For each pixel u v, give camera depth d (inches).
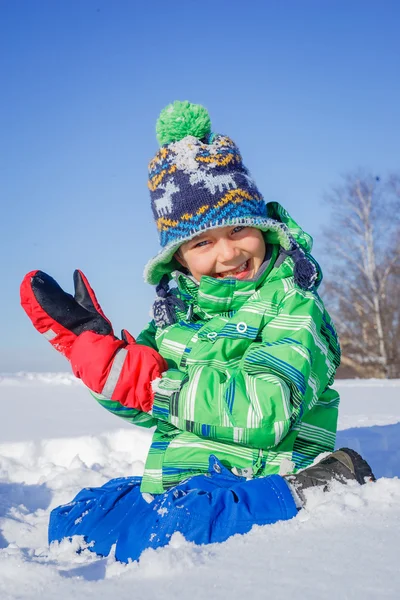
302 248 91.5
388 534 56.5
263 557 54.7
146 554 59.3
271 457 80.6
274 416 74.1
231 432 75.2
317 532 59.6
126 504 79.5
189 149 90.0
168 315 92.1
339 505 64.8
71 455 151.0
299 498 69.4
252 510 67.7
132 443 154.6
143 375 78.2
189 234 87.8
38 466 141.9
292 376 76.4
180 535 66.2
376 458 131.1
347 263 771.4
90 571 61.7
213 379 76.9
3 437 156.2
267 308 84.4
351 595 45.4
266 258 90.4
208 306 88.8
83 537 77.2
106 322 81.7
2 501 113.1
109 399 82.4
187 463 81.7
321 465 73.7
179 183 89.1
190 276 93.1
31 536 92.4
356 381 374.6
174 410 77.0
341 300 769.6
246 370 77.7
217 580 51.1
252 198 90.5
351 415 192.9
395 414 194.7
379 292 761.0
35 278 81.1
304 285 85.4
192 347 87.0
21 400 240.8
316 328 82.4
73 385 296.5
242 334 83.4
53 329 80.6
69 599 51.2
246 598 47.2
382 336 747.4
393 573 48.3
